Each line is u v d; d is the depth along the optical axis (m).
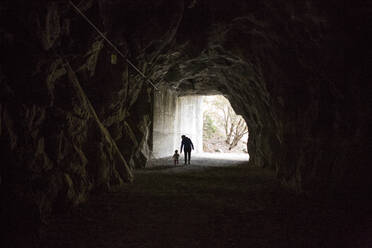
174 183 10.05
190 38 10.32
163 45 10.19
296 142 9.27
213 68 15.19
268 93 11.43
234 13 8.79
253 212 6.30
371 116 5.83
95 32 7.32
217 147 36.53
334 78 6.61
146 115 13.89
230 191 8.77
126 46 9.43
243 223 5.52
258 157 16.81
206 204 7.04
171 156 21.72
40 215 4.66
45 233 4.67
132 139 11.99
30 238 4.20
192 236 4.80
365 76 5.70
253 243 4.52
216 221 5.63
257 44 9.94
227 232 5.02
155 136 19.23
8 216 4.08
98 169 7.75
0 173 4.12
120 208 6.41
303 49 7.36
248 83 14.09
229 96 19.27
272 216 5.98
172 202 7.17
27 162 4.73
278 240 4.64
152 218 5.77
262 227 5.29
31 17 4.57
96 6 7.25
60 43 6.25
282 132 10.77
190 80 18.64
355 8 5.11
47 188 5.25
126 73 9.88
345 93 6.46
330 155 7.19
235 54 11.59
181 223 5.49
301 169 8.28
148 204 6.89
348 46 5.79
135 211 6.24
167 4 8.32
